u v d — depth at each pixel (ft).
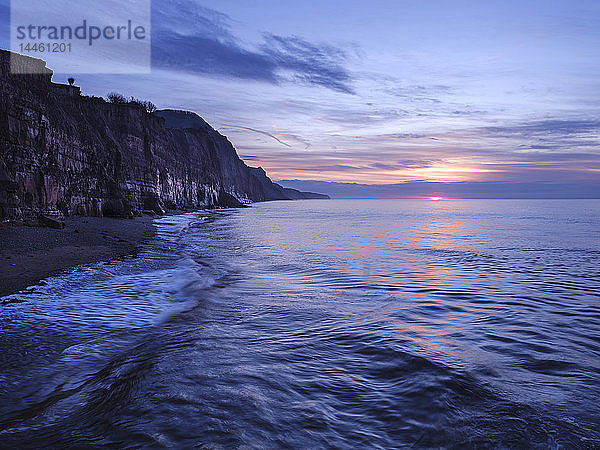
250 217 231.50
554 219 213.87
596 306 34.78
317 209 421.18
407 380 18.22
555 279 48.60
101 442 12.66
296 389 17.16
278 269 53.98
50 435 13.14
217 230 130.21
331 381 18.13
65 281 40.04
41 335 24.30
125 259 56.95
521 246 87.71
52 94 114.62
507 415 15.10
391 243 93.86
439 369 19.43
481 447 13.03
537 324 28.91
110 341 23.88
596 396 16.94
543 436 13.69
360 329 26.66
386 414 15.14
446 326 28.04
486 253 75.10
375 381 18.20
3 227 68.28
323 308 32.78
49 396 16.55
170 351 21.81
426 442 13.33
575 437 13.65
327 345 23.27
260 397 16.14
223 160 526.57
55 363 20.17
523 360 21.33
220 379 17.85
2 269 43.50
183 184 290.76
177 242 88.22
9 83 74.38
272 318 29.43
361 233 124.06
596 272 53.88
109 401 15.62
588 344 24.41
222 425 13.79
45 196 82.64
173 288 39.58
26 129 76.89
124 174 165.99
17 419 14.43
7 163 71.56
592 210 364.99
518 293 40.22
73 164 109.40
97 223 103.09
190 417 14.24
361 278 47.88
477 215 269.64
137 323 27.78
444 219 218.79
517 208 443.32
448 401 16.03
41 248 59.16
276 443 12.98
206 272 50.03
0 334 24.07
